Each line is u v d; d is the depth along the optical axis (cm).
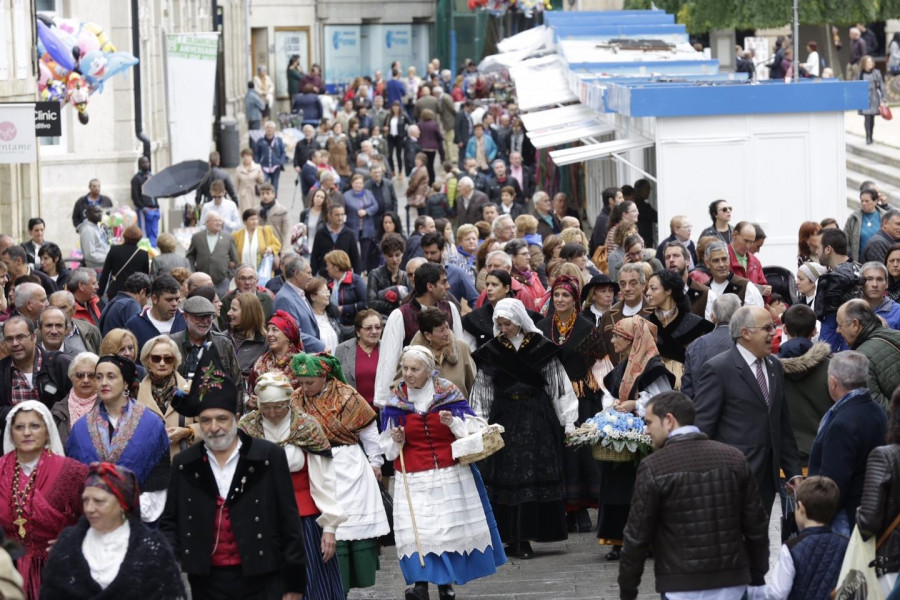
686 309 2650
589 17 8581
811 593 1742
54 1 6625
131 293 3148
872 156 7006
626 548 1706
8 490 1905
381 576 2658
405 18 14462
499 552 2350
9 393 2391
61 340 2606
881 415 1931
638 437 2436
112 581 1623
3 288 3228
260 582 1814
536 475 2545
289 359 2438
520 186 6656
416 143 8644
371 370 2731
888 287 3012
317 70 11862
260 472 1809
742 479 1709
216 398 1786
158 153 7962
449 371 2547
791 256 4800
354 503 2206
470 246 4084
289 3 14175
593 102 5769
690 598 1695
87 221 4931
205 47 7538
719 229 3941
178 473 1812
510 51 9181
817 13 9588
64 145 6738
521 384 2534
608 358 2714
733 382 2153
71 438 2073
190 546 1798
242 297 2722
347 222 5619
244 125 12700
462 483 2284
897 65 9169
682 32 8000
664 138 4753
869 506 1738
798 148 4762
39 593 1714
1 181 5094
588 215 6831
